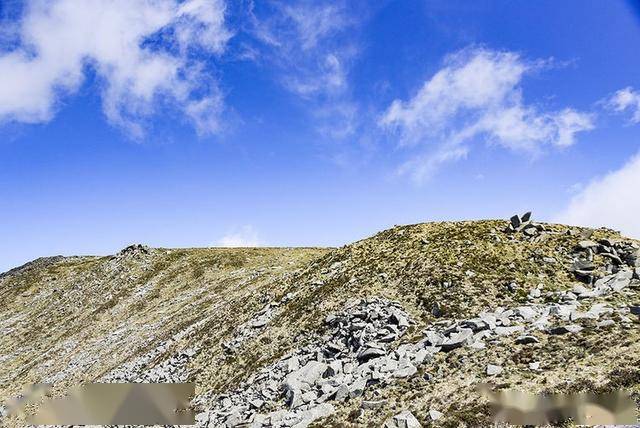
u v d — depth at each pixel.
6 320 107.81
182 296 90.88
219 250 115.94
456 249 48.34
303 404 32.81
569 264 42.91
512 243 48.09
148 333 74.06
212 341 54.69
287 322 48.91
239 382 41.84
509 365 27.33
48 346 86.81
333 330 42.00
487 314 35.25
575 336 28.39
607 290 35.53
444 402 25.25
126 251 119.81
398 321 38.78
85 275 118.19
